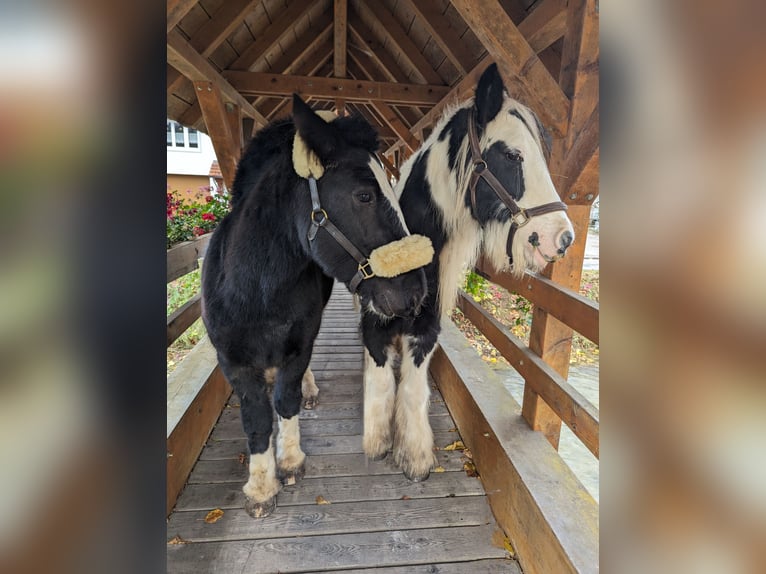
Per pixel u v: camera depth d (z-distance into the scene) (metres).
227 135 2.86
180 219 3.09
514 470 1.36
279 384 1.55
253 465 1.46
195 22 2.43
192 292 4.60
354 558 1.31
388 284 1.19
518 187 1.42
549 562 1.12
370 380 1.83
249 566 1.27
